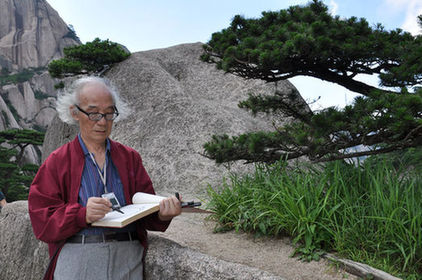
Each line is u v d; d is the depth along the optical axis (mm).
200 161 5988
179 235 3305
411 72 3410
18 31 76938
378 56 3871
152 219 2029
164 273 2314
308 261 2566
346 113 3020
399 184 3158
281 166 3756
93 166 1955
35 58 75375
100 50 8688
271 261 2613
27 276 3332
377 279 2252
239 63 4145
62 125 8586
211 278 2135
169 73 9125
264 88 8023
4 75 70688
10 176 30406
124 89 7973
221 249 2900
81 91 1876
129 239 1983
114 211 1865
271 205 3223
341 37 3830
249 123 6754
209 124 6535
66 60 8969
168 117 6891
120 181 2016
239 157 3859
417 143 2982
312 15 4105
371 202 2967
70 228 1714
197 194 5273
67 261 1826
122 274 1890
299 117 4574
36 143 36906
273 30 4227
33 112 66125
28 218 3551
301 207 2881
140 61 8617
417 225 2668
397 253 2646
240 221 3314
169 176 5906
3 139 35156
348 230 2756
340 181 3254
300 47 3561
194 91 8656
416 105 2723
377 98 3027
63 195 1889
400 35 4176
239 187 3758
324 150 3283
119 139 6953
